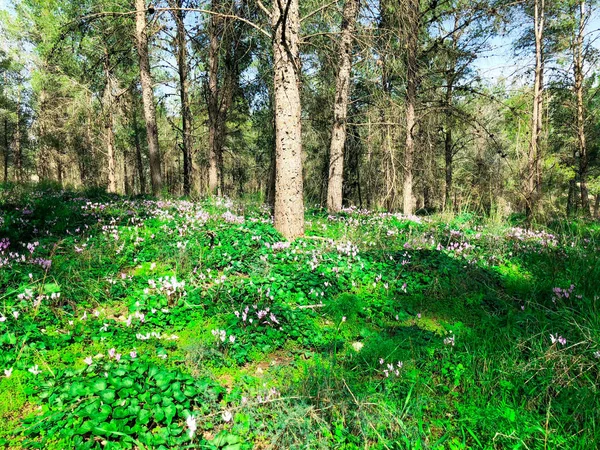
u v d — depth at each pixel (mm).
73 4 22047
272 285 6000
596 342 3992
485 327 5020
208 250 7520
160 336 4672
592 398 3363
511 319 5164
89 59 21391
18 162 35844
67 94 22922
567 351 4020
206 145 22234
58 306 5094
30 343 4148
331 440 3064
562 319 4914
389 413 3178
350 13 9953
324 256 7520
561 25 16062
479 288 6664
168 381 3398
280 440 3062
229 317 5043
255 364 4316
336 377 3809
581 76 19344
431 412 3463
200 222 9195
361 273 6883
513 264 8094
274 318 4754
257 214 11180
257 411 3305
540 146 13117
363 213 12906
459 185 25125
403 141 13992
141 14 15422
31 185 16266
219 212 11023
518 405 3451
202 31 13539
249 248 7637
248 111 19500
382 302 5977
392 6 9578
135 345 4387
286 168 8531
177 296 5629
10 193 11477
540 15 13422
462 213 12703
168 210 10789
